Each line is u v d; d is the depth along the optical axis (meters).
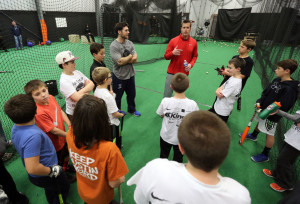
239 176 2.26
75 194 1.91
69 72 2.02
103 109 1.03
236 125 3.33
